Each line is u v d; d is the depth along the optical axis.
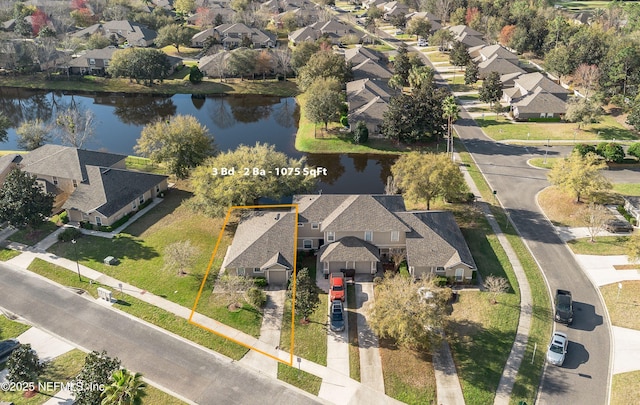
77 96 132.12
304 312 50.91
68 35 164.25
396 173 71.88
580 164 69.56
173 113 119.75
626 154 88.00
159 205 75.75
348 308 54.16
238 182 65.31
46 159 78.31
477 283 57.31
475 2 189.12
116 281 58.69
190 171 80.31
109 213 68.44
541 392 44.12
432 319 45.59
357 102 107.25
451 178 67.75
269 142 102.44
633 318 51.88
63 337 50.38
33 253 64.12
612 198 73.25
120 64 129.88
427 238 59.12
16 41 140.12
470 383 44.94
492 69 131.88
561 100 107.50
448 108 91.50
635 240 56.56
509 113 111.19
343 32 174.62
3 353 47.41
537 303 54.31
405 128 93.94
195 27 189.88
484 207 72.94
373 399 43.56
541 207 72.88
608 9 178.38
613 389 44.12
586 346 48.81
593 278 58.00
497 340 49.50
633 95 109.31
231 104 126.25
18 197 64.56
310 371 46.44
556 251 62.94
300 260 60.91
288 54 139.38
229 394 44.06
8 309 54.22
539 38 150.75
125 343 49.59
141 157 93.25
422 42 169.25
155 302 55.19
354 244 59.44
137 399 43.25
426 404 43.03
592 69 115.38
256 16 186.00
